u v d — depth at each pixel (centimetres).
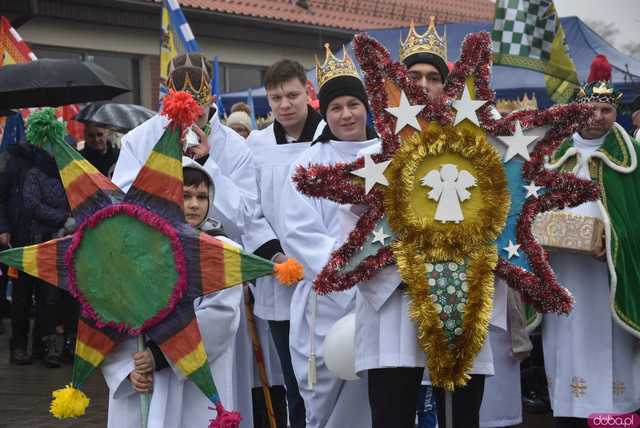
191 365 382
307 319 520
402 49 481
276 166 583
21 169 923
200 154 532
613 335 587
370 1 2014
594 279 586
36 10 1391
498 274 374
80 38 1515
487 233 368
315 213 509
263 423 609
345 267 373
